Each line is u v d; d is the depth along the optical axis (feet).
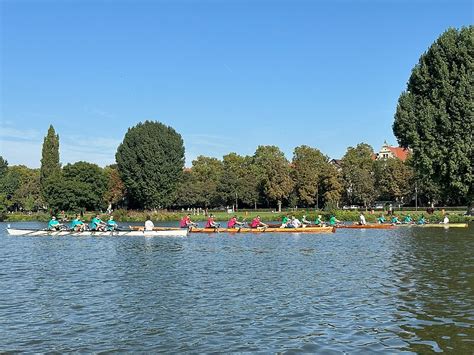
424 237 148.87
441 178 188.03
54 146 415.23
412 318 49.52
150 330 47.47
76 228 176.65
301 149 396.57
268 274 81.25
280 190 376.07
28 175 597.11
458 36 186.60
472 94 176.14
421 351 39.37
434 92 184.44
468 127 175.63
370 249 117.80
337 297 61.05
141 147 341.21
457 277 72.95
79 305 58.95
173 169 350.64
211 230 184.75
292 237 161.17
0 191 497.87
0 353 40.93
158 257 108.06
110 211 353.72
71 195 339.16
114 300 61.67
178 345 42.55
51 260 104.94
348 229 199.11
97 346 42.68
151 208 355.77
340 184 366.22
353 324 48.03
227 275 80.74
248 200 418.92
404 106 192.24
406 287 66.08
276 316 51.98
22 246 138.41
